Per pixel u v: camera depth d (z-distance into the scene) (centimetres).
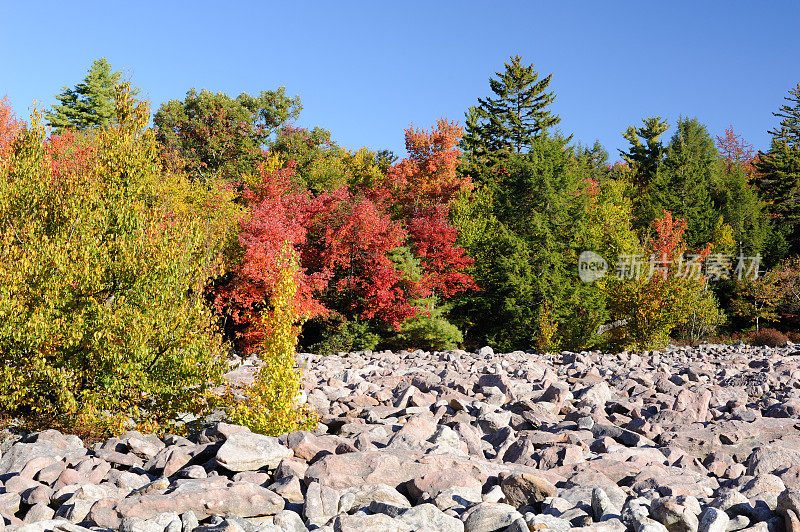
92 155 1070
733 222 4797
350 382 1321
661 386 1202
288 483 568
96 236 947
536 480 546
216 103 4234
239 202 3350
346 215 2561
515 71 5319
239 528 460
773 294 3859
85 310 884
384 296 2481
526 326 2975
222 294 2288
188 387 938
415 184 4138
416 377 1284
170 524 479
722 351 2400
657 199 5003
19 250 904
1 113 2430
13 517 524
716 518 457
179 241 955
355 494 540
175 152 3788
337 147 4469
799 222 4988
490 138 5328
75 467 658
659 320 2700
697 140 6994
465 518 492
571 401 1059
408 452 659
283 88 4497
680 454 721
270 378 866
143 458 715
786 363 1656
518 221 3350
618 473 623
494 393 1049
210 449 684
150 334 877
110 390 866
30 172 987
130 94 1075
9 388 872
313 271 2650
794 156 5372
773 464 650
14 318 842
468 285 2941
